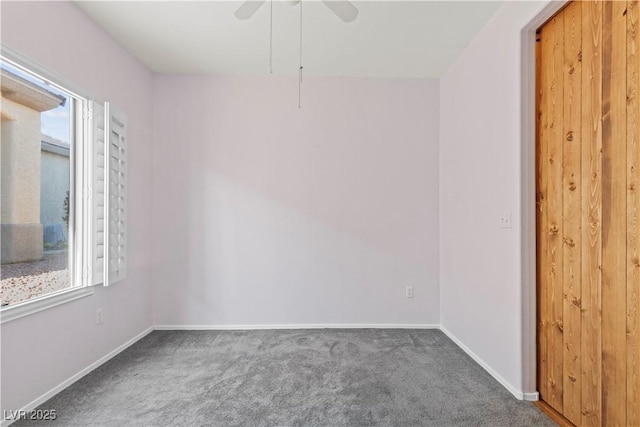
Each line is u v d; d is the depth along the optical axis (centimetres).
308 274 328
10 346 173
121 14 230
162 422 174
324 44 269
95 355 237
